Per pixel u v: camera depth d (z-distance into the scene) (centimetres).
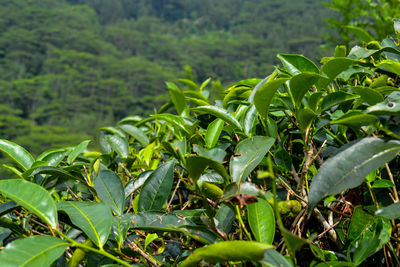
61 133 9400
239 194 86
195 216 113
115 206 117
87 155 172
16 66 12088
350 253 100
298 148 149
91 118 10425
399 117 106
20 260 77
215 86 184
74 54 12288
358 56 149
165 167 122
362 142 91
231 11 17350
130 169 157
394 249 106
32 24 13012
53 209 94
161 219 108
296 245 68
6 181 97
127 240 103
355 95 119
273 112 142
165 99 11212
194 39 15288
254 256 72
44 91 10938
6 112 9869
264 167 125
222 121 142
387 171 122
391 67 113
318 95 113
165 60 13762
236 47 13325
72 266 90
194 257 76
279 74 130
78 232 107
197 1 18325
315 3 16175
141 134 179
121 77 11688
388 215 82
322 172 89
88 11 15588
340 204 125
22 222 111
